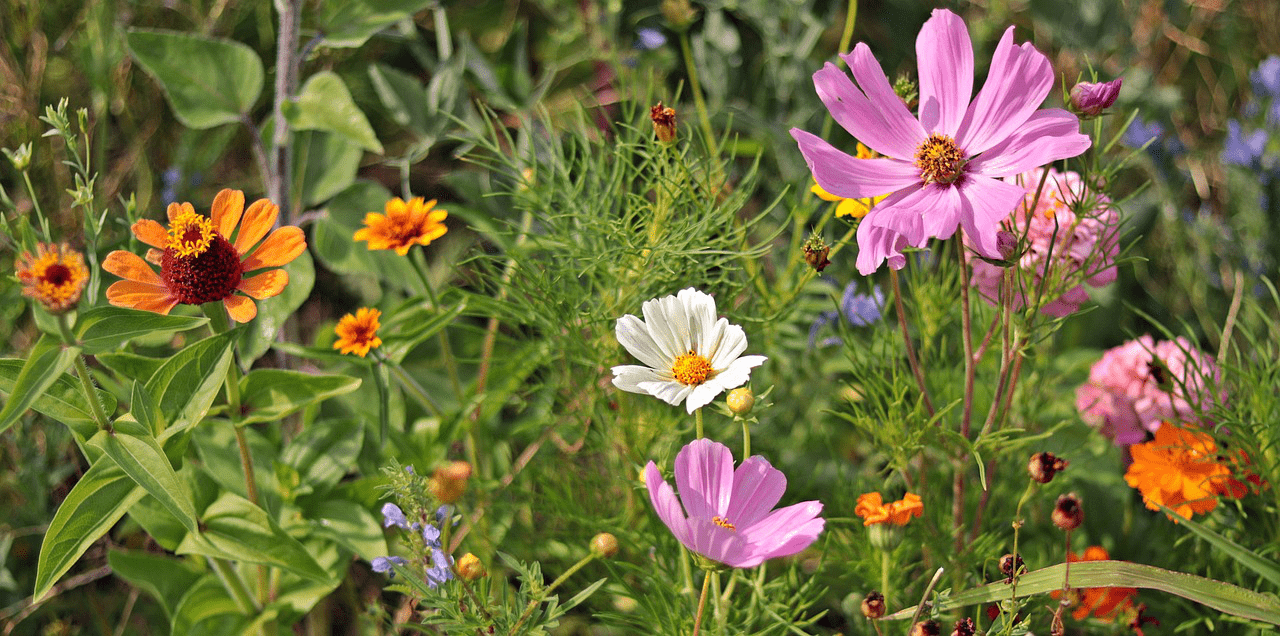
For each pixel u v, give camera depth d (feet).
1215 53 4.99
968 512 3.85
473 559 3.36
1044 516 3.87
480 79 4.28
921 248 3.30
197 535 3.38
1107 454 3.98
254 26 4.65
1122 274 4.37
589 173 4.01
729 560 3.21
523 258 3.76
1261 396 3.63
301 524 3.72
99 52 4.29
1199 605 3.72
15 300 4.11
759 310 3.89
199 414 3.41
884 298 4.14
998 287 3.50
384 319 3.94
